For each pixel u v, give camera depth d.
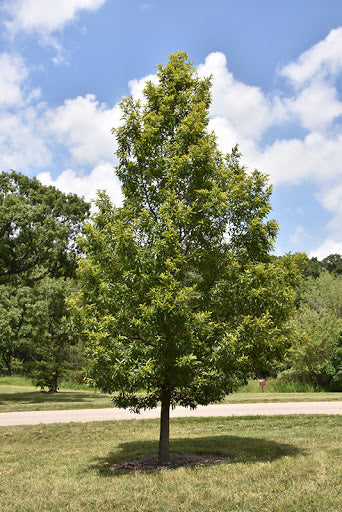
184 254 9.87
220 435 12.81
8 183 30.33
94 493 7.45
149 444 11.95
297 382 33.56
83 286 9.79
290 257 9.66
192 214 9.84
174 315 8.33
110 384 8.86
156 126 10.57
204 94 11.21
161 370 8.55
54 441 12.95
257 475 7.82
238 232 10.01
